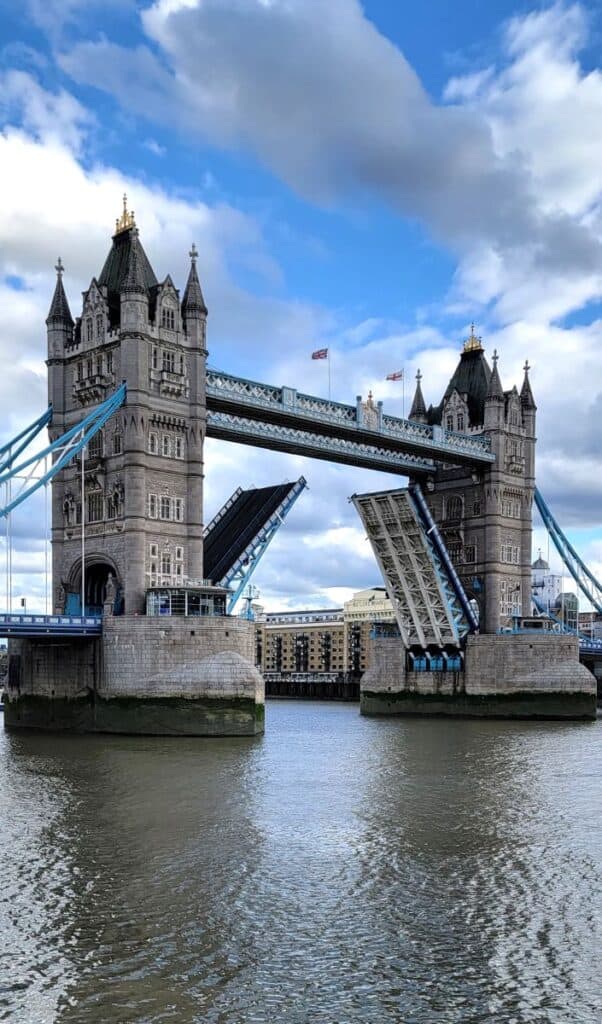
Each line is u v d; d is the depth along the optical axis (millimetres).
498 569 108000
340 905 28531
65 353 83188
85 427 76375
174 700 72812
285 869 32375
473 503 109938
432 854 34562
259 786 48938
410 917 27516
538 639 101688
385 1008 21766
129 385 76500
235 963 24125
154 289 79500
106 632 74875
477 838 37156
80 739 70500
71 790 47125
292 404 87562
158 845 35562
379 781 51156
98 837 36812
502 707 102062
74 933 26016
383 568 102375
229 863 33094
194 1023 20922
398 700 109250
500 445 108438
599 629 174500
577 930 26516
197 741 69812
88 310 81500
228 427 84688
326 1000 22125
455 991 22641
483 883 30875
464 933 26281
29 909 27891
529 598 111312
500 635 102688
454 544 111312
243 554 84062
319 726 90938
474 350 115625
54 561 83000
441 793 47406
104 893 29516
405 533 96875
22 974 23281
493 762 59656
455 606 102875
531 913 27891
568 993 22562
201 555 79875
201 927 26578
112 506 78188
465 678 104562
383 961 24328
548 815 41781
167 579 77875
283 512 86688
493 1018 21344
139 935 25922
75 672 77438
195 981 23047
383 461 104125
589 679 100125
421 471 111188
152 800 44562
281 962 24219
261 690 76250
